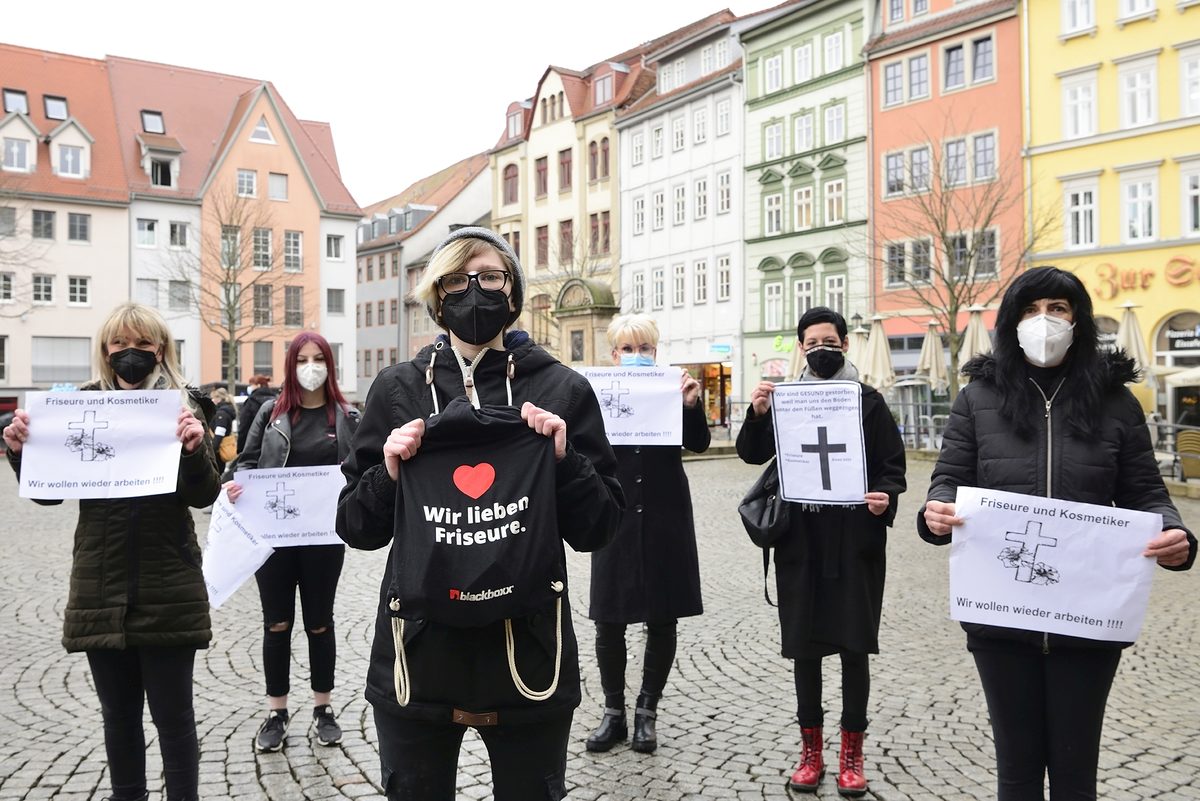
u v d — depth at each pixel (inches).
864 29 1492.4
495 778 103.5
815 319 184.5
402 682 100.0
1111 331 1250.6
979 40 1365.7
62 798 169.2
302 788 173.6
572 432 108.2
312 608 198.2
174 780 143.9
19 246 1884.8
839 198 1537.9
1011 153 1326.3
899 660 258.1
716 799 169.2
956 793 170.9
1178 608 320.8
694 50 1808.6
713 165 1745.8
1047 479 123.3
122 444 142.0
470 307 104.5
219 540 193.6
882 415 175.2
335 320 2273.6
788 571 174.4
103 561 142.2
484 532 95.0
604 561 195.6
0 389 1878.7
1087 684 119.1
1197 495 652.7
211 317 2065.7
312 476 197.8
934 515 125.1
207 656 265.9
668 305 1851.6
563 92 2053.4
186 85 2229.3
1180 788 172.6
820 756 174.7
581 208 2034.9
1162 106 1200.2
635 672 250.8
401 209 2768.2
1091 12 1253.1
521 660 100.0
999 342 130.0
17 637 286.5
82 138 1977.1
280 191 2178.9
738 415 1560.0
